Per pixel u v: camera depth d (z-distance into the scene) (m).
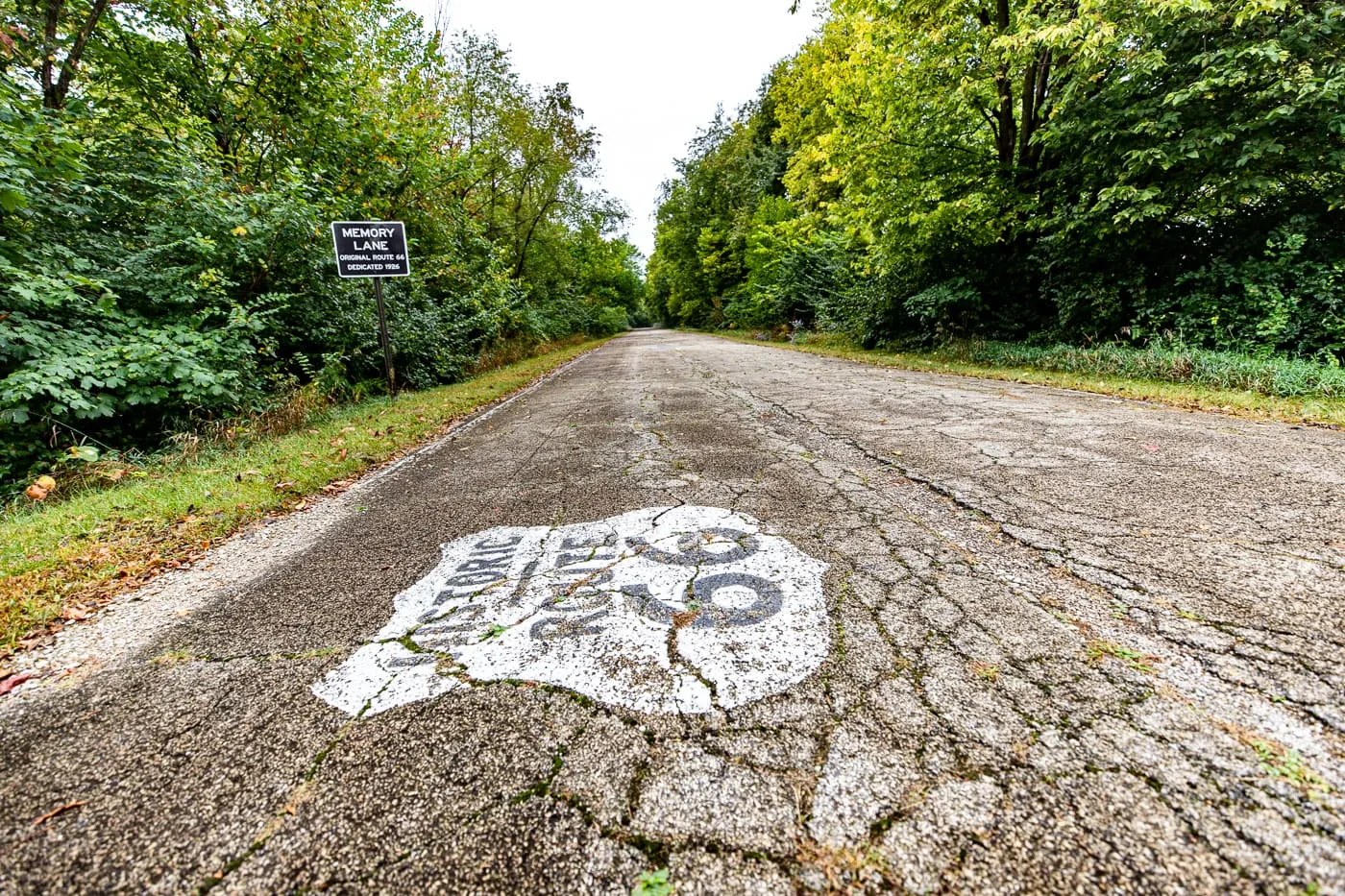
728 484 3.26
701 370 10.17
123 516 3.08
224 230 5.92
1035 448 3.68
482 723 1.39
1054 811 1.06
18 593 2.22
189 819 1.17
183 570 2.52
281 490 3.54
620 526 2.69
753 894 0.95
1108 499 2.67
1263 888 0.90
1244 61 5.93
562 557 2.38
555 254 22.14
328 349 7.54
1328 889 0.89
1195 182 6.61
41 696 1.62
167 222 5.74
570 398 7.54
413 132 9.69
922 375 8.23
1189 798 1.07
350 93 8.65
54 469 3.97
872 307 11.91
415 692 1.54
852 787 1.14
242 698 1.56
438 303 11.59
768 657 1.59
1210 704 1.31
